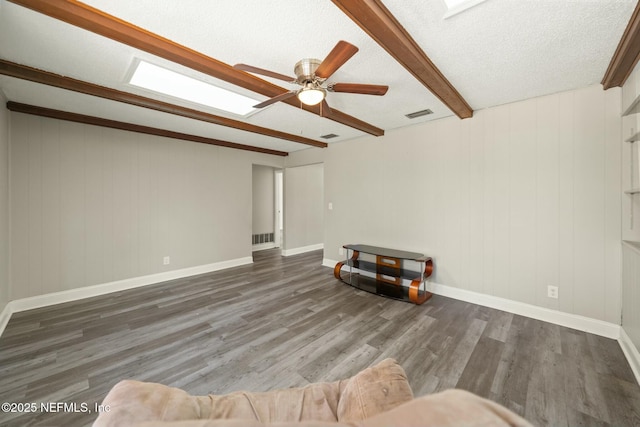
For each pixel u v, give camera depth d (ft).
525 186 8.98
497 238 9.61
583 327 7.98
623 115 7.20
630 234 7.12
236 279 13.56
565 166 8.24
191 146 14.19
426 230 11.53
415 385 5.67
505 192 9.39
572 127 8.09
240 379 5.90
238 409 2.70
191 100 8.96
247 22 5.07
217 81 7.37
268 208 22.00
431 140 11.28
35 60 6.31
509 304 9.39
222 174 15.55
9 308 9.03
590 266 7.88
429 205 11.40
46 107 9.43
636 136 6.56
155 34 5.39
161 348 7.14
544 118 8.57
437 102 9.17
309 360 6.61
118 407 2.22
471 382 5.73
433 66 6.59
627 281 6.91
